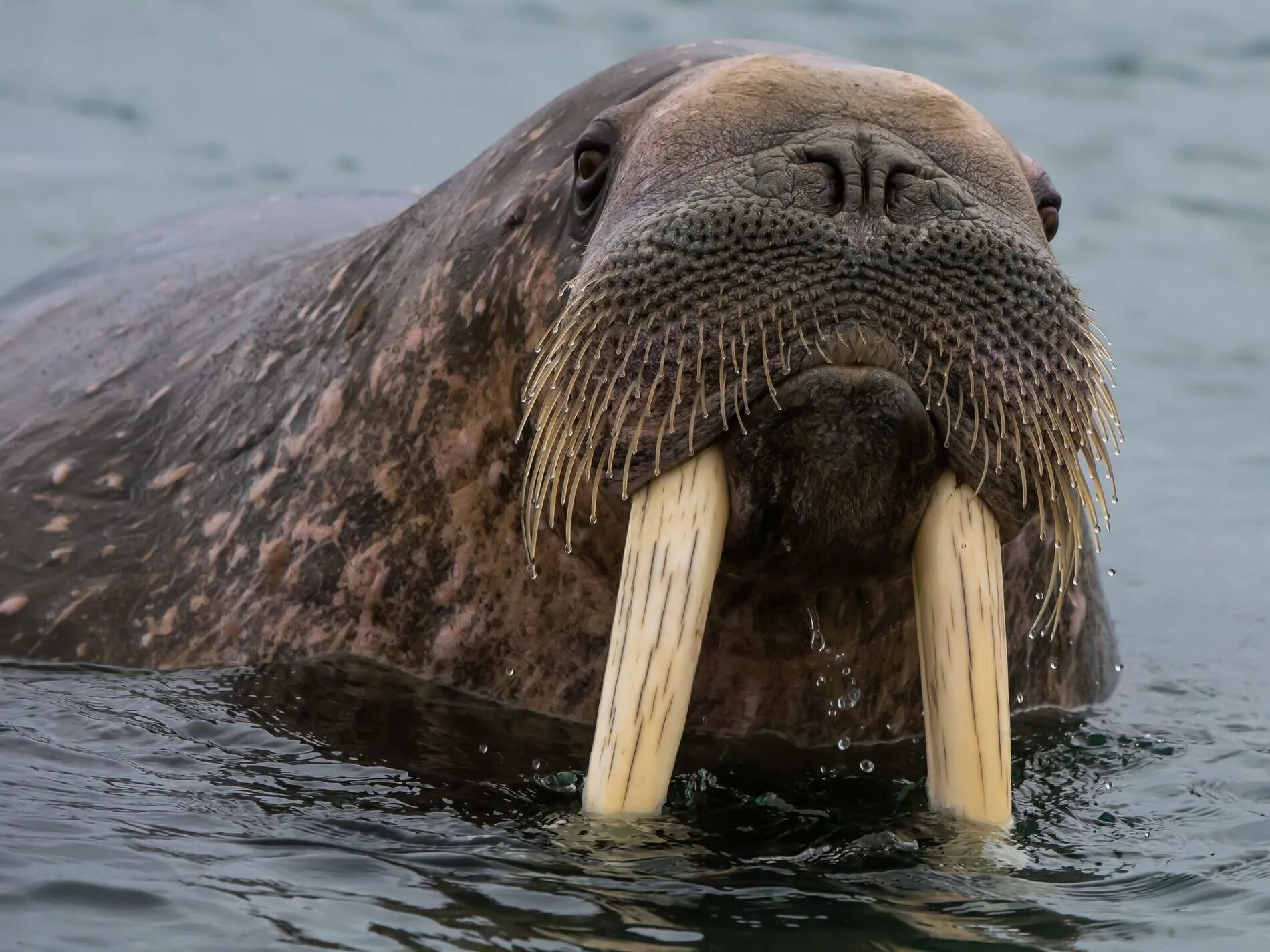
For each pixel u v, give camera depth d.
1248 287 36.94
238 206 26.25
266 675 16.98
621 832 13.44
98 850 13.65
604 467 13.79
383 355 16.98
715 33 51.00
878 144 13.32
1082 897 13.51
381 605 16.83
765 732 16.44
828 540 13.58
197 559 17.86
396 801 14.74
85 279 24.50
